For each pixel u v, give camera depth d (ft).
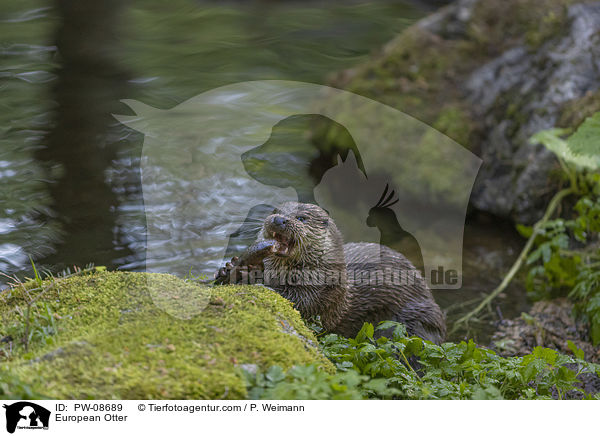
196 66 40.60
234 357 12.35
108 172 28.19
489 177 31.17
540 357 16.02
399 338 16.03
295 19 49.75
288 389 11.54
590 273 23.58
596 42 31.12
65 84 36.68
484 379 14.94
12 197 26.22
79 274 17.57
